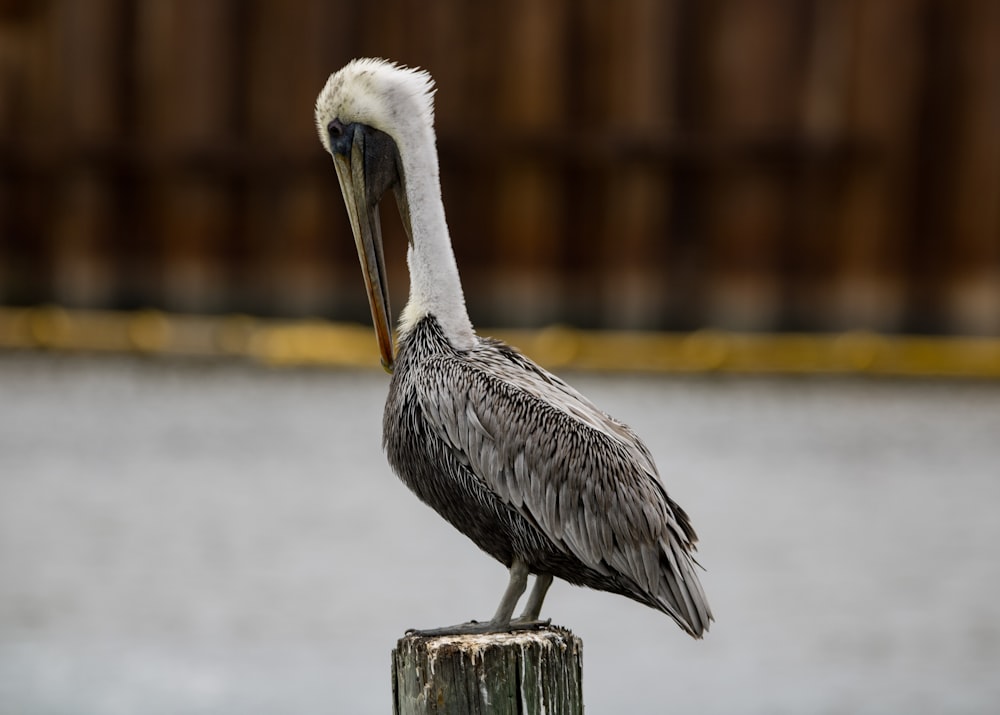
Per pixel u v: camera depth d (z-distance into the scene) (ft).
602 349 111.14
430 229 20.48
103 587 49.11
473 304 122.11
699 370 108.37
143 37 123.85
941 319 119.03
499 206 121.49
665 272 121.70
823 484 70.38
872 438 83.61
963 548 56.75
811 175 119.85
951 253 118.42
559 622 46.32
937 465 75.36
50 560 53.16
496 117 120.57
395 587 49.49
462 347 20.38
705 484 69.36
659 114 120.16
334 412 90.22
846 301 120.06
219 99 122.93
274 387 100.48
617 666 41.60
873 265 119.75
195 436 80.28
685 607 19.43
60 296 126.11
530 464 19.53
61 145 124.77
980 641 43.86
